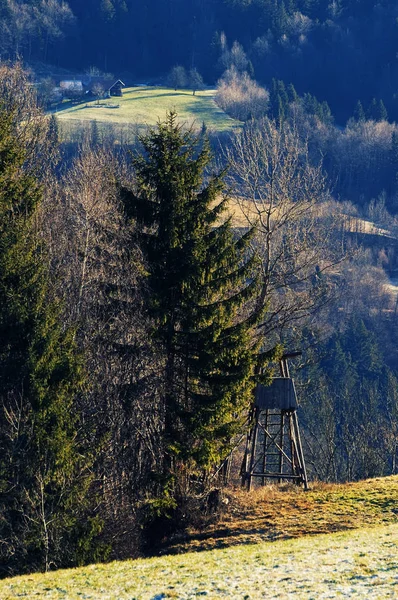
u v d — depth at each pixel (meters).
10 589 58.31
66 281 104.50
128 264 95.06
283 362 103.62
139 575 61.41
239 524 89.06
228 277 90.81
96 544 81.94
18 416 81.94
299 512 90.69
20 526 77.44
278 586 53.75
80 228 113.25
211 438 89.81
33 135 143.50
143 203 92.12
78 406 93.19
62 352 83.81
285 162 121.19
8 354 82.44
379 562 58.81
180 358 94.75
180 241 91.00
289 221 116.38
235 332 90.69
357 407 197.75
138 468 93.75
